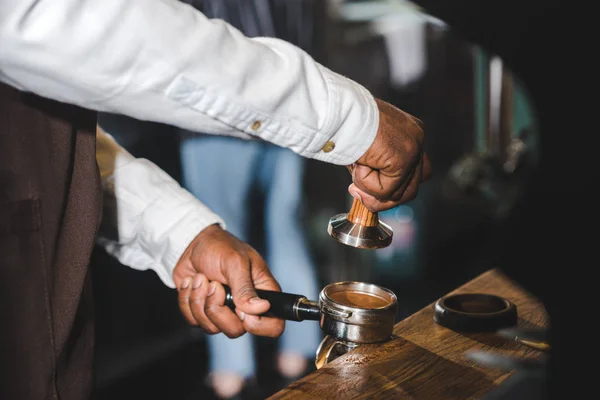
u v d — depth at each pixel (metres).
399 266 3.18
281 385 2.44
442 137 3.86
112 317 2.67
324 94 0.80
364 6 3.33
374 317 0.98
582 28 0.71
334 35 3.26
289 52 0.79
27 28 0.64
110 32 0.67
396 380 0.92
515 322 1.07
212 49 0.72
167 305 2.77
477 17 0.75
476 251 3.26
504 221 0.83
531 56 0.74
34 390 0.90
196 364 2.49
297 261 2.94
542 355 0.99
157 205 1.19
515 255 0.81
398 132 0.84
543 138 0.76
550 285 0.79
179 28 0.70
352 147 0.83
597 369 0.77
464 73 3.69
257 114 0.77
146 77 0.70
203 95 0.73
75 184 0.93
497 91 2.09
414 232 3.36
